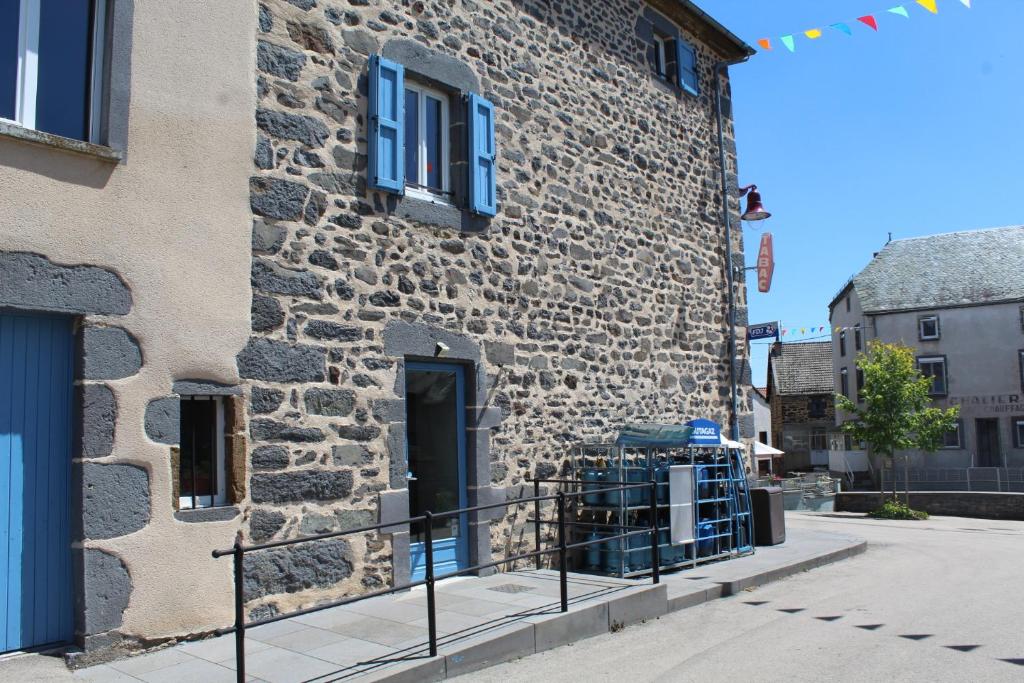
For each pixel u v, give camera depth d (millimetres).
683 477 8500
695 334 10789
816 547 10336
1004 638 5906
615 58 10016
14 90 4980
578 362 8852
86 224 5062
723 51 12125
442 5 7703
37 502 4914
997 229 32750
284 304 6098
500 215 8086
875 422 20625
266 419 5898
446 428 7480
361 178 6746
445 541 7355
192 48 5695
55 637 4914
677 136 10961
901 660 5312
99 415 5027
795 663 5285
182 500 5531
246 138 5973
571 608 6031
